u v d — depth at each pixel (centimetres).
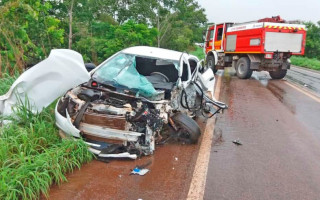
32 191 344
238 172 457
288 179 445
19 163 382
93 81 532
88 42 1372
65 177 398
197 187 402
